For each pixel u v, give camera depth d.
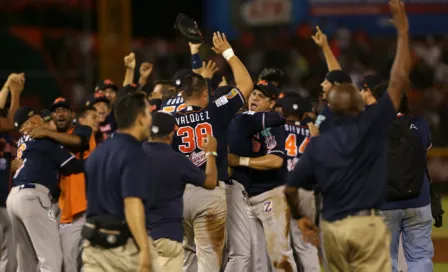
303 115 33.66
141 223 22.62
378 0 85.19
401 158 29.12
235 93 30.09
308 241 25.77
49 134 32.09
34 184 31.81
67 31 74.56
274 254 32.34
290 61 83.12
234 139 31.91
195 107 29.98
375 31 85.88
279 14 86.50
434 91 81.69
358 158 23.78
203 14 90.88
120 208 23.11
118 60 71.38
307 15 86.25
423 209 29.78
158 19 92.50
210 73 34.97
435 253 45.88
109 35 71.25
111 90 39.94
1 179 35.25
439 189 74.25
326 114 32.66
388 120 23.66
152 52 79.88
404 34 23.50
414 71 84.25
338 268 24.77
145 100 23.64
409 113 30.17
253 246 33.19
